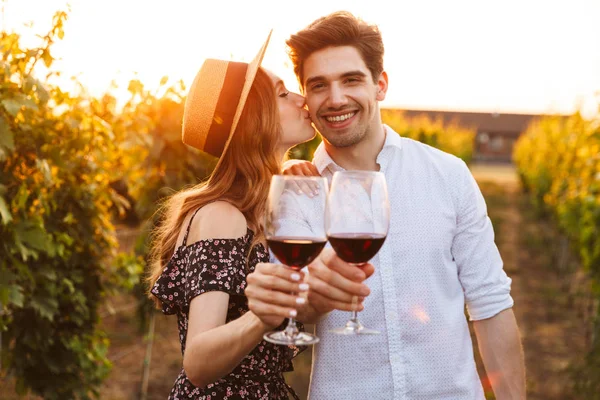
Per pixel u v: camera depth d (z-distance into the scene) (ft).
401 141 8.60
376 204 5.94
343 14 8.04
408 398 8.05
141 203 17.06
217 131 7.48
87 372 14.71
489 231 8.46
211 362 6.07
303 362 23.48
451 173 8.45
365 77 7.93
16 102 10.78
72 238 13.61
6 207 10.98
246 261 6.94
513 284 38.40
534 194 67.67
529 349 26.35
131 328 27.02
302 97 8.18
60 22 11.33
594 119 32.22
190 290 6.64
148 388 21.08
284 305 5.60
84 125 13.24
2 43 11.07
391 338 8.08
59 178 13.16
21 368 13.33
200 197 7.32
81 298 13.84
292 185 5.71
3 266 11.37
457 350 8.21
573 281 38.93
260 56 7.15
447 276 8.31
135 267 15.75
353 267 5.84
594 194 27.22
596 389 20.38
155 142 16.60
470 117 217.56
